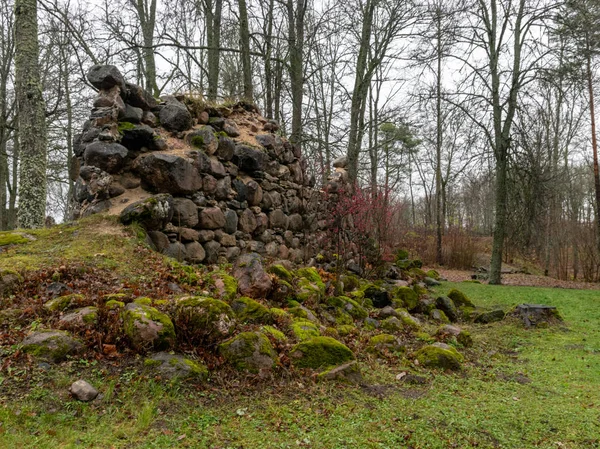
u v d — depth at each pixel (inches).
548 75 507.5
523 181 564.4
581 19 521.3
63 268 175.8
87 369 124.7
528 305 313.1
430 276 530.3
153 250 217.0
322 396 139.9
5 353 124.3
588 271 664.4
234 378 138.8
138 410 113.6
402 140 1010.7
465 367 195.9
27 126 335.9
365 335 223.1
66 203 904.9
